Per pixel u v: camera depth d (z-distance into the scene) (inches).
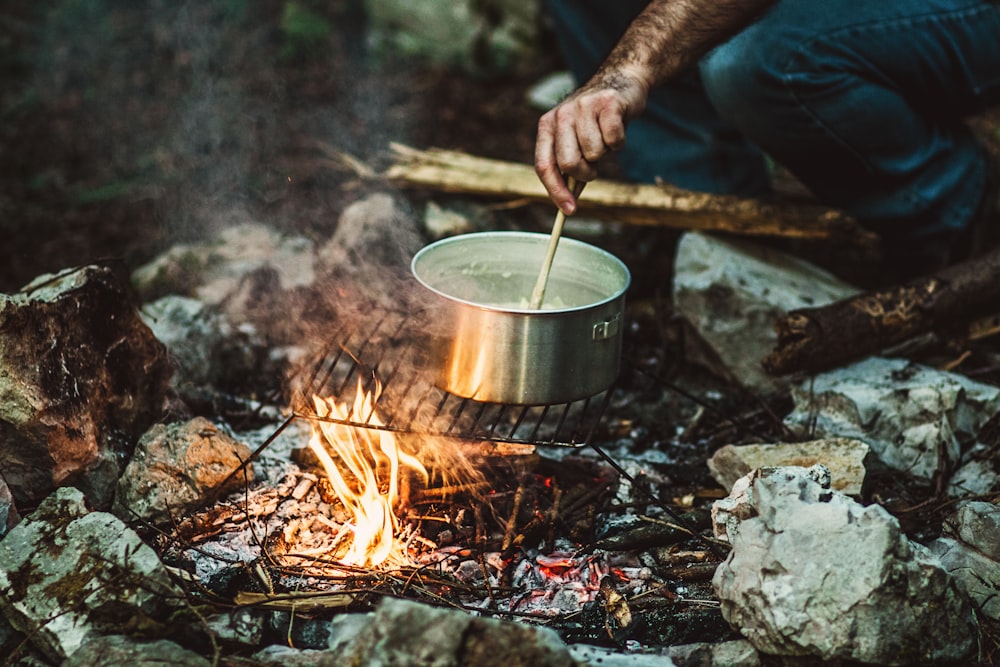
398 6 178.9
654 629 67.4
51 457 73.7
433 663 55.2
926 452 84.4
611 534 76.4
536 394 68.2
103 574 64.8
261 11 195.8
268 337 102.1
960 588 62.5
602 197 103.9
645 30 76.0
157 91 170.7
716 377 100.4
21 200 138.6
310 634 65.7
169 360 86.9
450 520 76.0
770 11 88.4
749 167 111.3
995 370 96.4
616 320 69.8
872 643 59.7
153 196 137.3
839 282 103.7
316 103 165.6
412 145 149.9
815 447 79.6
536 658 56.2
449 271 78.0
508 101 166.2
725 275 96.9
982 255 93.4
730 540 71.1
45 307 74.7
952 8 93.1
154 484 76.0
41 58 179.9
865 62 90.3
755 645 63.2
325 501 78.7
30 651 65.1
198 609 65.6
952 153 98.4
